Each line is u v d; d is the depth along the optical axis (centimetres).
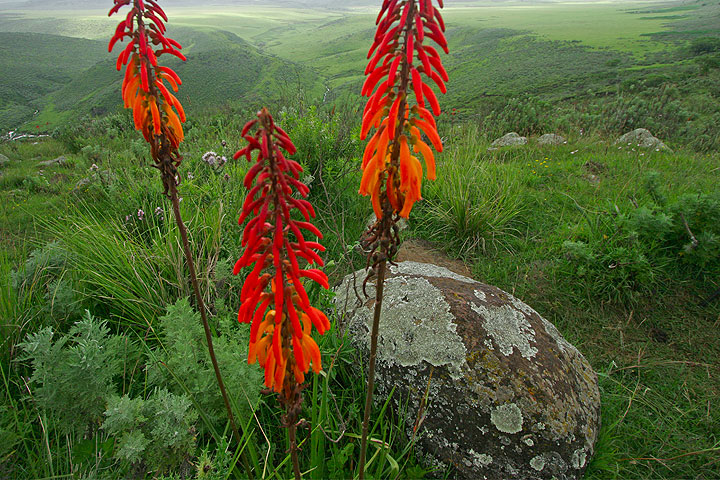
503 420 251
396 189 144
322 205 539
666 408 321
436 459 253
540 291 435
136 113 179
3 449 224
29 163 1174
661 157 759
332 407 272
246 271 379
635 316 407
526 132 1082
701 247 429
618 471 269
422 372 271
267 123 118
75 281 366
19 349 299
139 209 480
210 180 517
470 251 502
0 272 368
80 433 245
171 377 267
